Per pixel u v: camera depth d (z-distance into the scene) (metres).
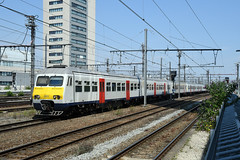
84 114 16.78
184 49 23.28
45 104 14.24
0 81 67.62
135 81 23.92
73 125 12.46
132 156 7.48
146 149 8.30
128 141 9.37
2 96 33.59
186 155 7.60
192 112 19.34
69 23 78.50
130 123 13.45
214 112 11.71
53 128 11.55
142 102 27.73
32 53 22.02
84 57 84.38
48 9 80.56
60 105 13.87
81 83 15.47
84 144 8.50
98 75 17.45
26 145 8.18
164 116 16.72
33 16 21.62
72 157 7.29
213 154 5.14
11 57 73.69
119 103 21.27
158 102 29.77
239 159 5.47
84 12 84.19
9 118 14.33
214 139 5.83
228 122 9.59
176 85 40.31
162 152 7.59
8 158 7.11
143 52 29.78
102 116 16.06
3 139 9.27
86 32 85.00
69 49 78.44
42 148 8.17
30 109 18.73
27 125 11.71
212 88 14.15
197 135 10.52
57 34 79.31
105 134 10.52
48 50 80.25
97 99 17.22
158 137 10.13
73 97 14.62
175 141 9.28
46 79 14.50
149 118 15.48
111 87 19.23
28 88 58.03
